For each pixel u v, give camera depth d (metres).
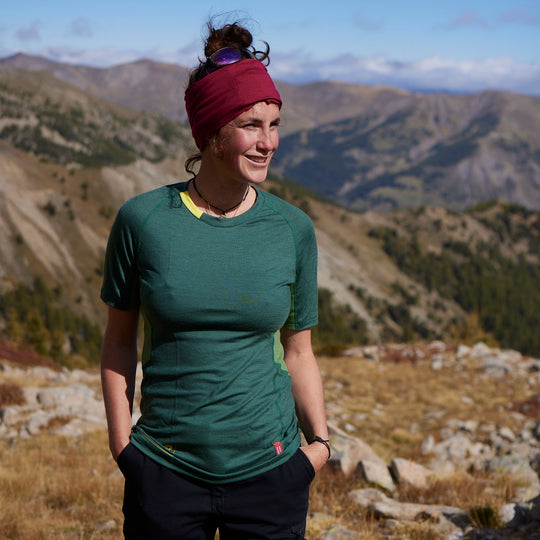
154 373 2.00
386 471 7.98
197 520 1.96
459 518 5.59
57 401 13.27
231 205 2.05
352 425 15.71
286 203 2.16
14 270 193.50
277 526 1.99
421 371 22.23
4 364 20.34
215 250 1.96
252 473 1.95
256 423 1.97
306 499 2.09
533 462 10.09
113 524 5.92
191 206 2.01
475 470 9.72
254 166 1.95
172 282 1.91
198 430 1.92
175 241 1.95
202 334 1.94
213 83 1.90
